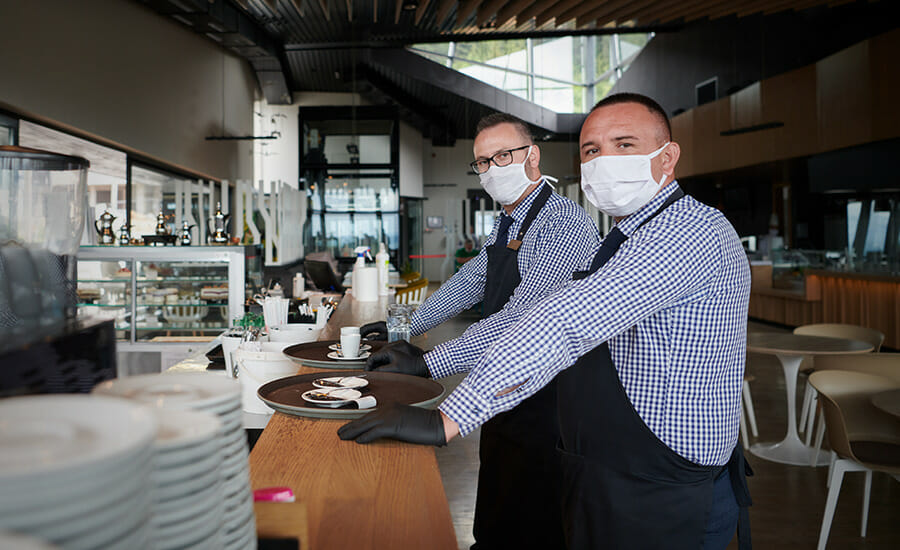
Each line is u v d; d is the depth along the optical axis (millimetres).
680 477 1230
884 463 2654
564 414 1344
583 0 8031
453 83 14328
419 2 8828
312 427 1216
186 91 8953
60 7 5766
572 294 1108
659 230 1184
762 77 11117
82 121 6121
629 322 1126
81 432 405
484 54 16312
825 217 11336
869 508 3223
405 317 1936
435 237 19359
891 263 7949
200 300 4820
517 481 1981
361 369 1693
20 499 322
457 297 2273
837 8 9484
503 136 1976
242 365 1592
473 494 3352
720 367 1232
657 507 1236
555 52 16641
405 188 16375
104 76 6582
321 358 1771
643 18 9039
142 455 392
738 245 1298
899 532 2955
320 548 736
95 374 747
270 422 1251
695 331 1199
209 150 9914
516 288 1927
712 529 1305
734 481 1339
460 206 19375
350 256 11664
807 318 9039
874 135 8461
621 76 16812
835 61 9156
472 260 2305
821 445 4199
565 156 17938
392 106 11609
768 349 3928
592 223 1983
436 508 853
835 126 9219
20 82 5121
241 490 603
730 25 11891
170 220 8188
